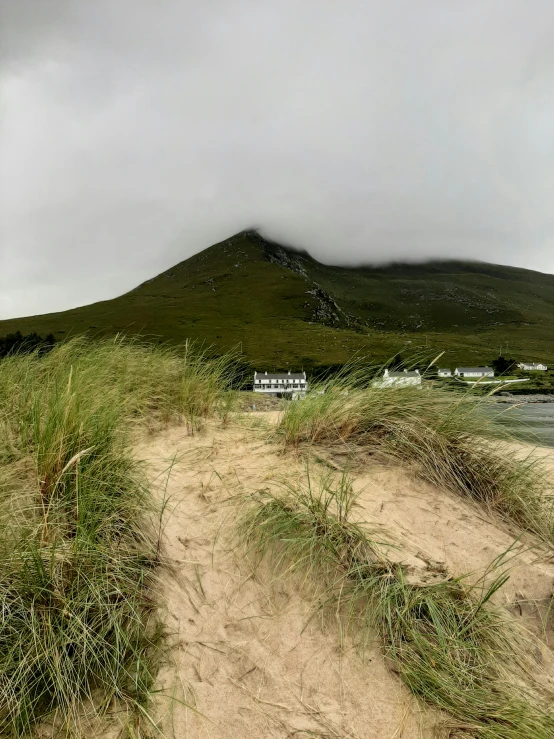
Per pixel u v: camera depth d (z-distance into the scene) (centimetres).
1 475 277
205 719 177
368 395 415
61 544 229
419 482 344
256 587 241
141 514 272
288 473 338
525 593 260
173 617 217
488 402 407
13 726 167
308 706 185
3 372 480
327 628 220
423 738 177
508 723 183
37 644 189
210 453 393
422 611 227
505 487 355
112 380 510
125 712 178
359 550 253
